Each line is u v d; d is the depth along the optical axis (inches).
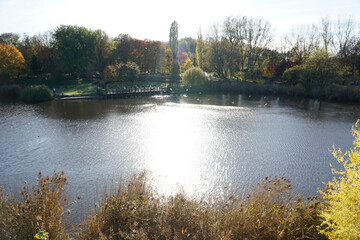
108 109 1508.4
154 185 583.5
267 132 1031.0
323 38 2453.2
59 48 2581.2
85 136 967.6
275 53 2664.9
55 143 885.2
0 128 1064.8
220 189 571.2
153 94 2174.0
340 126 1122.7
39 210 235.3
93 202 494.3
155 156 774.5
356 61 2154.3
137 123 1172.5
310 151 815.7
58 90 2148.1
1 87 1904.5
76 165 702.5
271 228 241.9
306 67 1993.1
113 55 2861.7
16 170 669.3
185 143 896.3
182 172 665.6
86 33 2655.0
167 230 218.8
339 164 711.1
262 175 644.7
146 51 2906.0
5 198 278.4
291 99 1909.4
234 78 2596.0
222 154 794.2
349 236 176.7
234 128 1093.1
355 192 189.2
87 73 2637.8
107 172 657.6
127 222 236.4
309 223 254.8
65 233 261.4
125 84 2465.6
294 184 590.9
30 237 214.2
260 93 2176.4
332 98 1833.2
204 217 248.4
